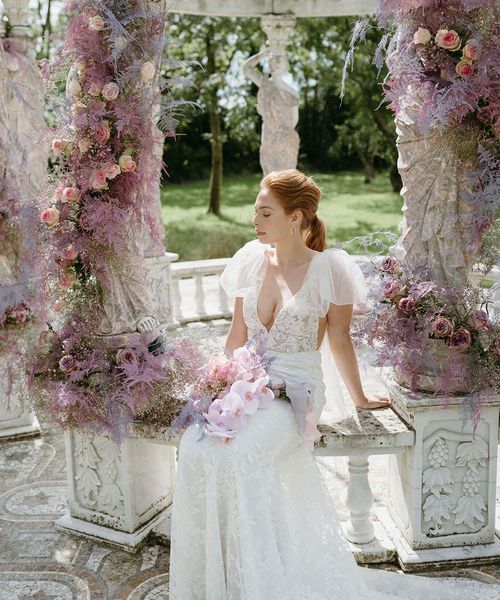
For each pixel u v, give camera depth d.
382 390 4.91
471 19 2.68
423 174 2.89
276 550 2.59
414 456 2.98
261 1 6.49
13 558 3.17
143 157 2.96
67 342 3.11
